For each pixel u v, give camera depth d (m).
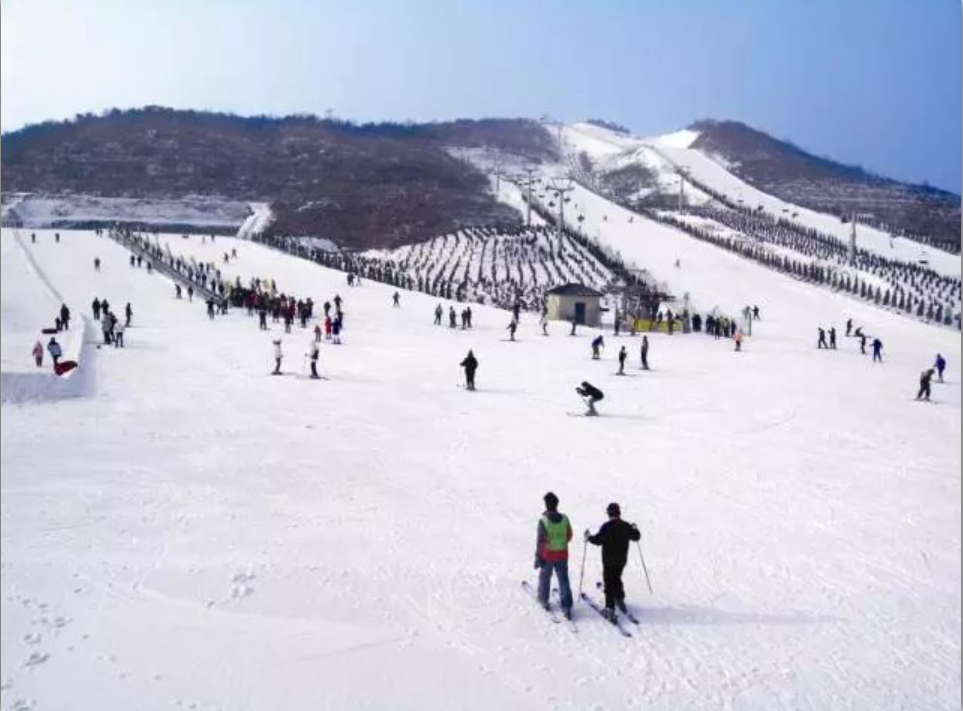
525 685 9.84
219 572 12.71
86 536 14.04
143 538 14.09
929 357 49.91
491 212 144.25
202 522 15.05
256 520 15.30
